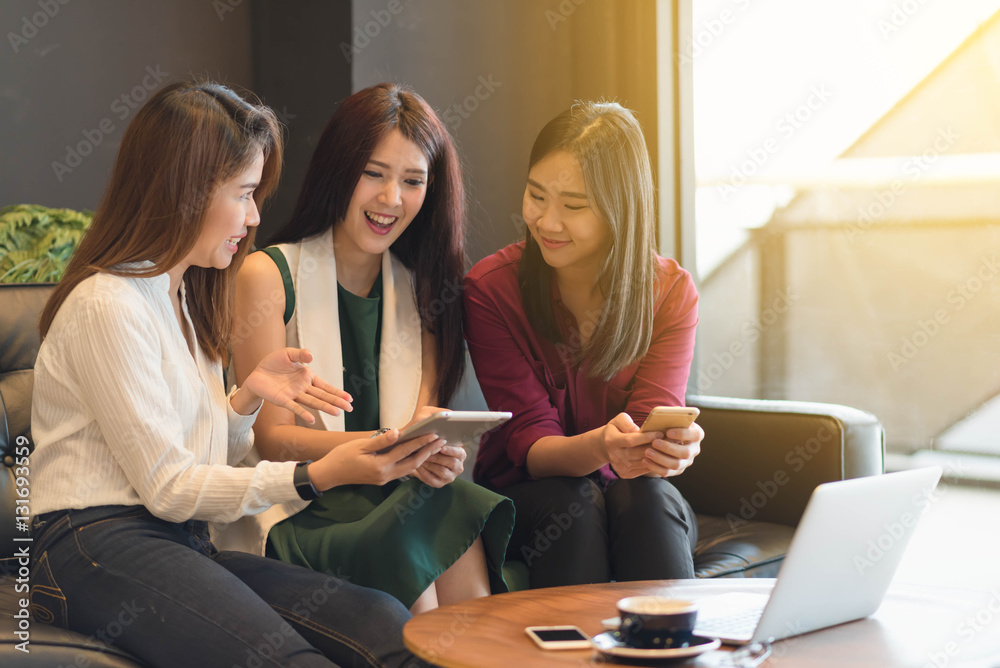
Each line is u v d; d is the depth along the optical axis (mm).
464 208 1992
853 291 3467
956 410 3334
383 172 1796
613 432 1646
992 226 3238
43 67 2865
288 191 3023
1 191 2807
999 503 3244
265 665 1214
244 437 1653
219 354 1591
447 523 1545
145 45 3061
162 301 1430
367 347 1893
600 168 1797
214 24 3139
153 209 1366
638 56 3043
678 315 1979
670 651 998
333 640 1335
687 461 1616
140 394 1314
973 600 1322
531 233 1931
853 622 1207
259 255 1814
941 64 3285
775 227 3541
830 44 3428
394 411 1858
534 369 1971
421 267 1948
